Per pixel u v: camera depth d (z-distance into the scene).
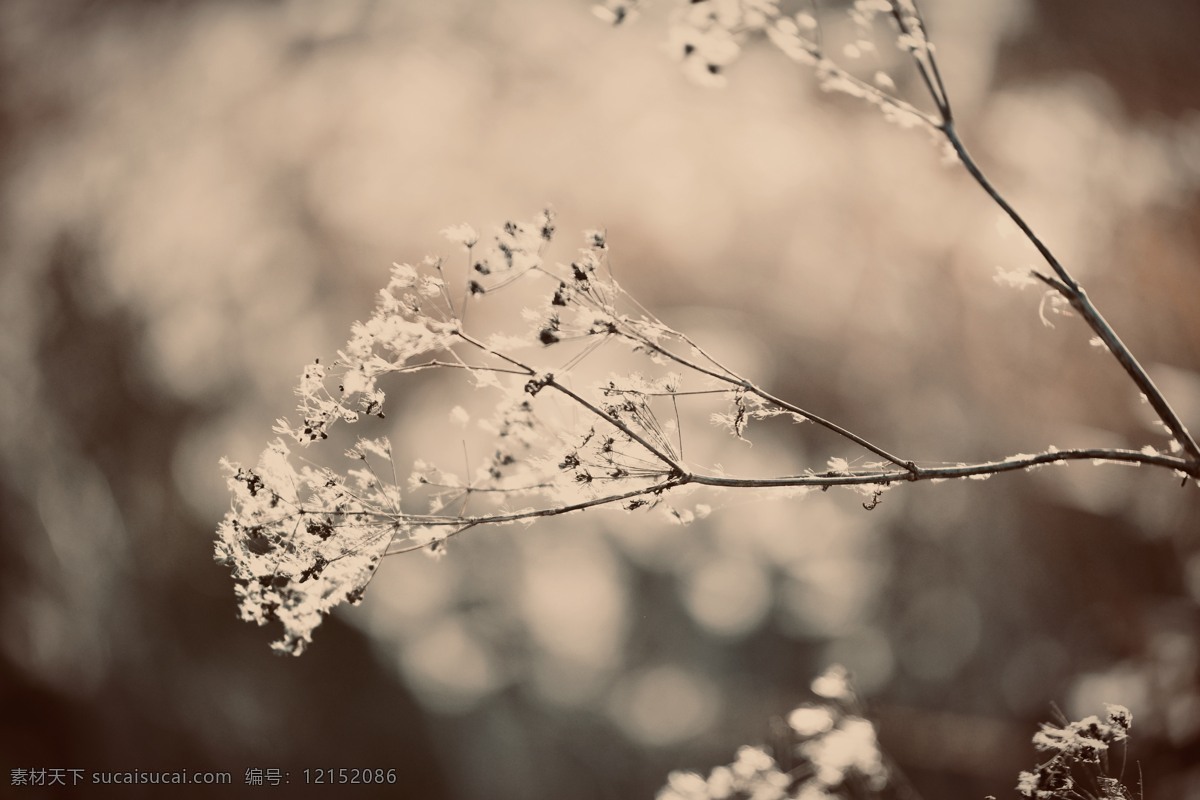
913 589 5.00
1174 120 3.90
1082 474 3.74
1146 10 4.16
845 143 4.72
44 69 6.06
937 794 4.12
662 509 0.96
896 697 4.84
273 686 6.07
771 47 4.92
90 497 5.90
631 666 6.62
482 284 0.90
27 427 5.87
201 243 5.76
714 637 6.32
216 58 5.92
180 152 5.86
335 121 5.62
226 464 0.93
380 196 5.45
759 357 4.98
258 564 0.92
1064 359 3.90
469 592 6.46
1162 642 3.16
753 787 1.45
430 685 6.35
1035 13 4.29
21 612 5.68
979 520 4.50
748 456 4.91
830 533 5.54
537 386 0.92
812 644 5.82
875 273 4.62
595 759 6.54
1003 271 0.95
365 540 0.93
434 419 5.16
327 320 5.63
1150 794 2.79
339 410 0.92
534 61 5.45
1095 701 3.24
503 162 5.33
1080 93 4.04
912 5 0.93
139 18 6.07
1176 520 3.48
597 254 0.93
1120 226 3.65
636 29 5.31
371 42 5.70
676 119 5.08
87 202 5.91
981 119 4.24
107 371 5.84
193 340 5.76
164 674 5.88
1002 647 4.35
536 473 0.94
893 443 4.91
